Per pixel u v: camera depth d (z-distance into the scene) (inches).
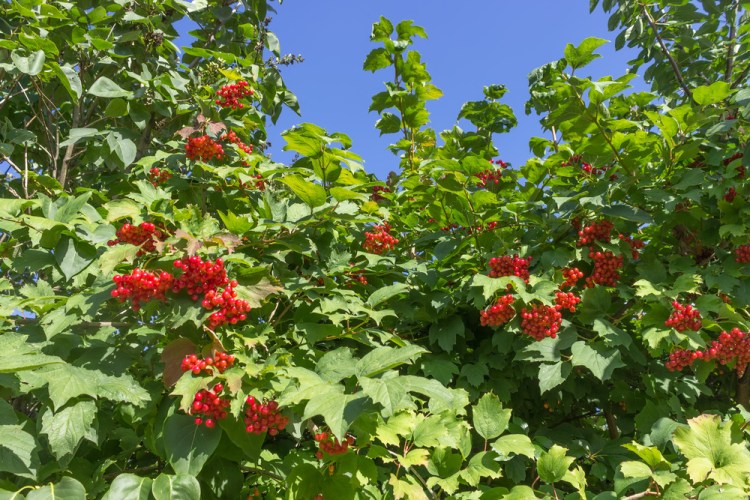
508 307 40.1
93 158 48.8
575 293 44.5
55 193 45.1
